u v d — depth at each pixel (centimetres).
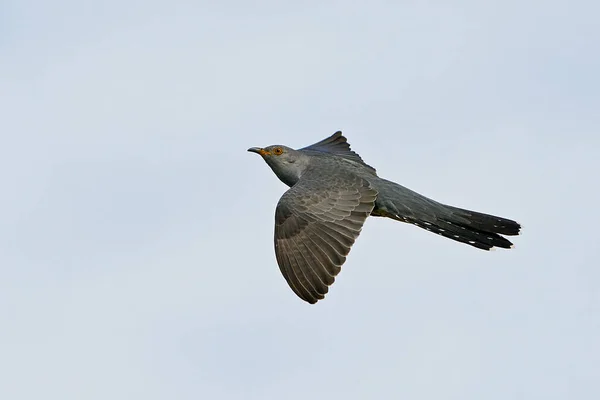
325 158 1644
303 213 1417
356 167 1591
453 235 1509
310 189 1450
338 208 1430
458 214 1519
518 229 1503
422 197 1538
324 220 1415
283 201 1436
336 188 1453
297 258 1391
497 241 1502
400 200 1525
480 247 1501
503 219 1510
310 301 1362
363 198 1448
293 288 1374
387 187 1536
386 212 1530
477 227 1509
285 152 1647
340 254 1386
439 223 1515
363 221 1424
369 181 1544
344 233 1408
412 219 1517
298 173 1642
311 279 1373
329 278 1370
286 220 1418
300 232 1405
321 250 1388
